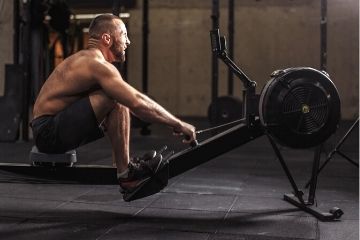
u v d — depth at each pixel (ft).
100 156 16.20
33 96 21.53
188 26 37.50
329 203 9.35
